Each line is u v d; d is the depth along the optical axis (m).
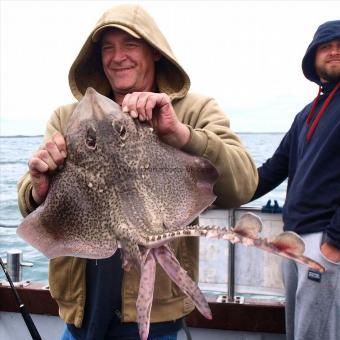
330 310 2.97
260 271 3.52
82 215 1.70
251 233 1.31
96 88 2.44
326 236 2.99
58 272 2.22
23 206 1.95
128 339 2.13
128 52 2.17
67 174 1.74
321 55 3.41
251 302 3.44
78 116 1.78
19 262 3.79
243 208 3.56
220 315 3.40
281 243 1.27
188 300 2.21
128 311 2.09
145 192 1.70
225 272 3.59
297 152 3.54
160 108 1.80
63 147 1.75
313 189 3.14
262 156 34.72
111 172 1.70
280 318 3.37
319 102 3.45
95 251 1.64
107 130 1.73
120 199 1.67
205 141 1.87
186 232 1.39
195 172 1.80
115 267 2.11
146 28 2.17
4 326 3.69
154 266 1.49
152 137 1.81
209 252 3.59
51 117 2.41
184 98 2.31
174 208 1.73
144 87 2.28
